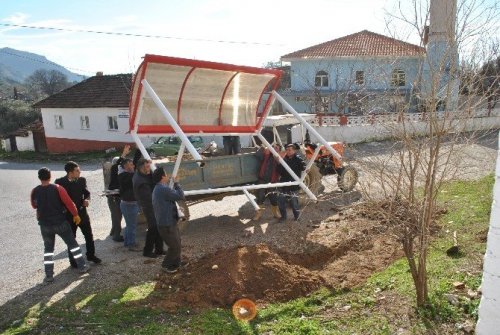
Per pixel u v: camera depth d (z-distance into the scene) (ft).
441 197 30.42
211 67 29.71
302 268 20.29
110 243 27.43
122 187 24.98
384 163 15.88
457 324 14.56
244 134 36.01
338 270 20.76
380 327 14.94
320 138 32.14
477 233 22.45
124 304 18.11
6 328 16.81
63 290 20.11
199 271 20.20
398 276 18.72
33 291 20.20
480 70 14.37
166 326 16.10
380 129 18.69
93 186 53.11
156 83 29.71
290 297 18.17
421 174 15.60
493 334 13.15
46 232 21.02
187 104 32.65
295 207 29.81
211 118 34.47
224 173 30.68
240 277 18.99
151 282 20.43
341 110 79.05
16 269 23.75
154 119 31.48
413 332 14.44
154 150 65.62
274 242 25.32
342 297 17.74
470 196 29.94
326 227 27.20
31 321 17.17
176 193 20.86
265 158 32.01
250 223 30.25
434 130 14.40
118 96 95.40
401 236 15.29
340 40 110.83
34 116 158.20
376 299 17.03
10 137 128.77
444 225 24.14
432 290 16.70
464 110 14.20
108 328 16.21
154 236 23.71
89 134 101.45
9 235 32.01
